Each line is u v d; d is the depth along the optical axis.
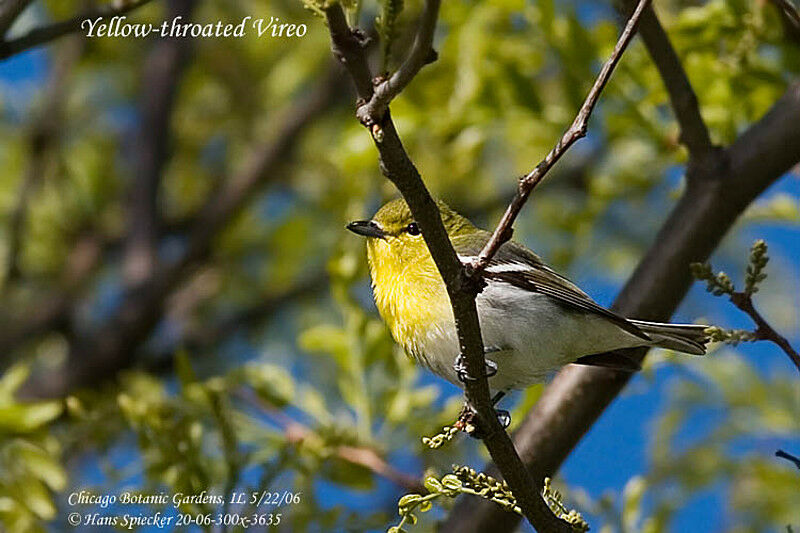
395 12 5.73
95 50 18.12
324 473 10.77
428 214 6.19
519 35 12.55
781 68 11.36
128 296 16.56
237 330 17.33
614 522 10.76
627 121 11.77
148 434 10.31
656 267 9.86
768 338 6.88
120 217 18.50
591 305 9.23
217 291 18.11
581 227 14.14
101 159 18.52
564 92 11.93
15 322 16.91
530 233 15.61
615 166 14.38
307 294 17.19
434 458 11.00
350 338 11.42
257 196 17.97
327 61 17.22
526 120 12.17
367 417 11.08
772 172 9.68
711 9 11.32
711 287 6.89
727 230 9.84
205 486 10.09
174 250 19.22
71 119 18.45
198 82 18.53
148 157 17.47
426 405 11.27
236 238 18.12
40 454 10.42
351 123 12.77
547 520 7.13
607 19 12.32
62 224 18.19
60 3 16.11
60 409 10.56
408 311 9.52
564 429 9.80
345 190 14.09
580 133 6.18
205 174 19.55
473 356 6.68
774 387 13.09
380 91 5.72
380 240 9.71
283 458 10.26
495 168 16.39
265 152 17.20
